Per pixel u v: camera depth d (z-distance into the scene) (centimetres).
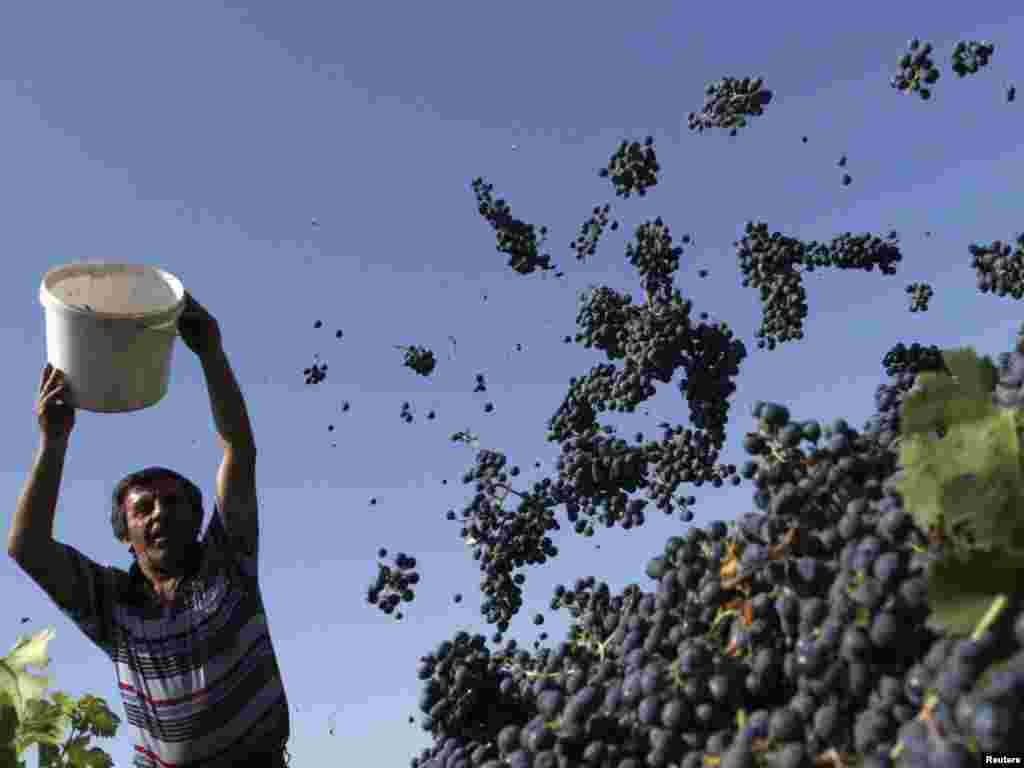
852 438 232
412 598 400
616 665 232
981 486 168
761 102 666
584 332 683
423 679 268
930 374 182
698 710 200
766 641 202
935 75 633
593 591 272
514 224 714
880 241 721
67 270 400
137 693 416
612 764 210
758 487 230
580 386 656
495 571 516
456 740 259
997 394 220
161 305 408
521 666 266
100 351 375
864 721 173
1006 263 687
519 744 229
